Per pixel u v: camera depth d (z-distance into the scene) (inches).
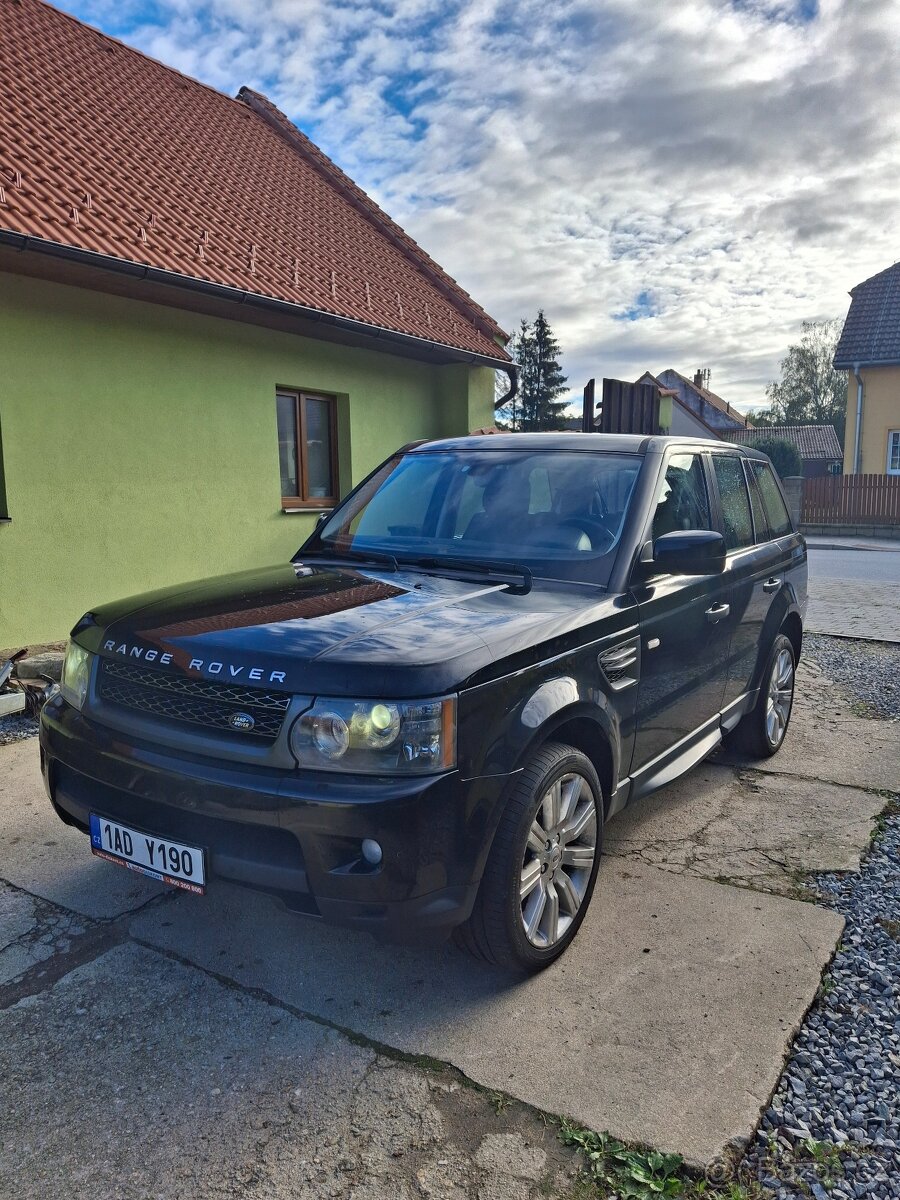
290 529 374.6
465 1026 100.3
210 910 125.7
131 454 301.1
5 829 151.3
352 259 434.0
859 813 165.0
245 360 346.0
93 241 257.6
